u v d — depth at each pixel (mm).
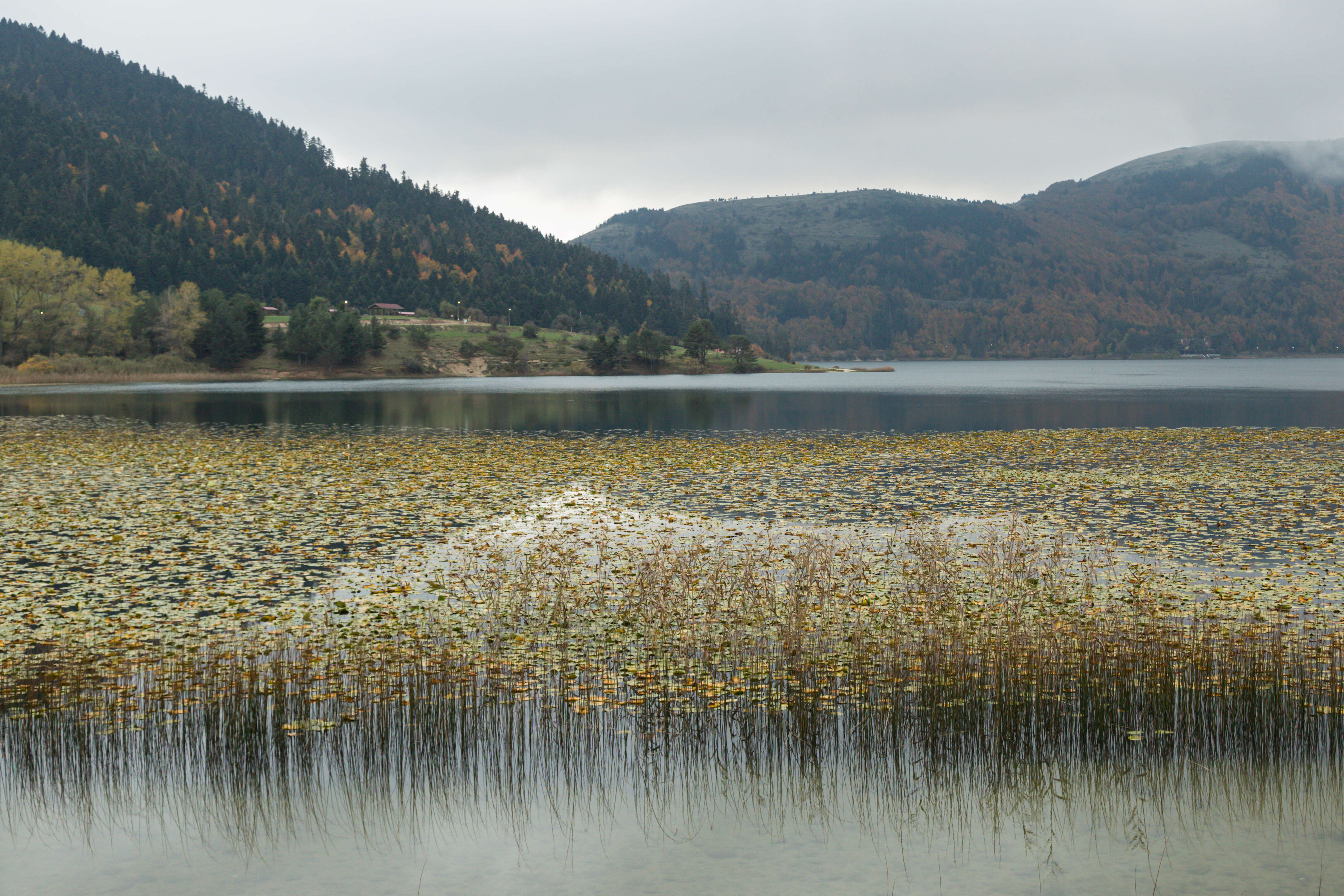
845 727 9141
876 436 43812
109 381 123375
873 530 19938
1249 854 7289
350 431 46062
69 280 133625
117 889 6965
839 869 7164
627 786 8375
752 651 11297
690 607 13539
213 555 17344
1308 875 6996
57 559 16922
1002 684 9633
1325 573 15570
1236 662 10141
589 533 19625
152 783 8500
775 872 7125
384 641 11977
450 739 8836
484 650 11523
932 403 76312
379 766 8648
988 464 31625
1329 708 8773
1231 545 17953
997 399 83062
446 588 14844
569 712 9461
